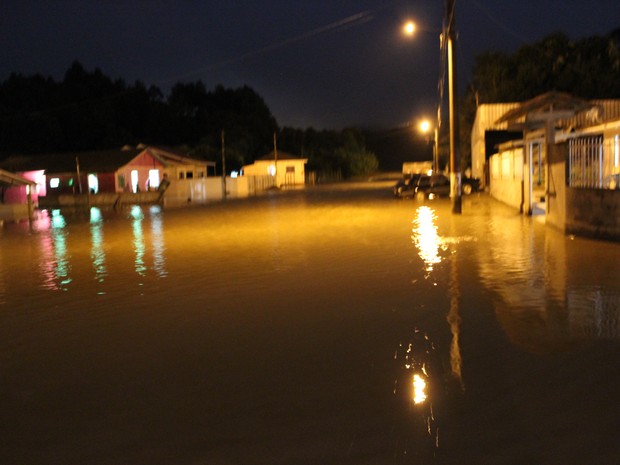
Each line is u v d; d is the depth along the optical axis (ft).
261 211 109.81
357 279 40.40
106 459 16.43
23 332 30.17
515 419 17.90
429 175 127.13
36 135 233.55
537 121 77.87
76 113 250.78
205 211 115.85
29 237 79.66
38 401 20.80
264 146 319.68
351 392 20.45
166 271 46.52
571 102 73.82
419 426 17.65
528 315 29.63
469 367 22.53
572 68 176.45
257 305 33.86
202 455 16.42
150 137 290.97
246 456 16.26
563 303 31.78
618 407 18.48
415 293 35.47
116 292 39.24
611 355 23.31
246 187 205.16
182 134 303.68
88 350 26.55
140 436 17.74
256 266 47.06
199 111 322.34
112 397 20.88
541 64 181.16
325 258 50.01
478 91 196.85
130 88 296.10
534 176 100.48
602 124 79.30
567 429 17.12
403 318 29.89
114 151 190.49
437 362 23.21
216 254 54.85
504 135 152.05
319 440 17.02
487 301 32.81
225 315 31.83
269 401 19.95
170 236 72.28
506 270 41.60
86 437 17.83
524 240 56.65
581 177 58.54
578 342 25.11
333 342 26.27
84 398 20.92
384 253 51.70
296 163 266.57
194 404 19.95
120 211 128.57
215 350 25.75
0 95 258.57
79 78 284.20
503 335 26.45
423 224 75.00
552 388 20.18
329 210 105.19
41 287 42.29
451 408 18.84
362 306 32.68
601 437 16.57
